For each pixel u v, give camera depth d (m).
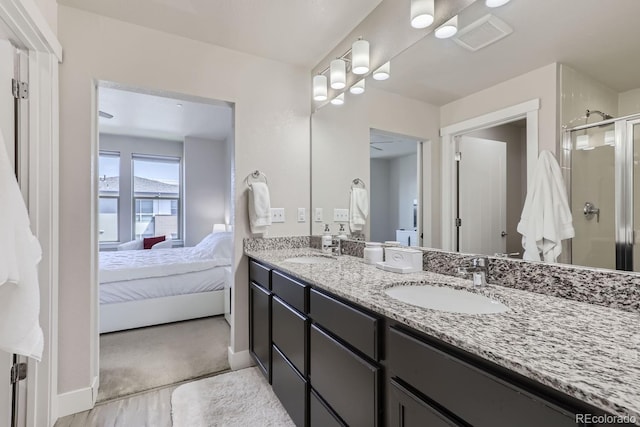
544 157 1.09
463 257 1.35
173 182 5.53
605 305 0.92
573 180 1.00
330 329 1.22
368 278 1.36
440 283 1.25
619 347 0.64
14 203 1.01
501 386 0.62
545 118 1.09
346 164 2.15
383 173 1.86
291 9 1.79
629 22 0.89
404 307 0.93
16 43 1.48
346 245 2.16
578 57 1.00
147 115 4.07
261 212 2.20
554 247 1.06
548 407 0.54
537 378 0.55
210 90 2.13
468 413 0.68
